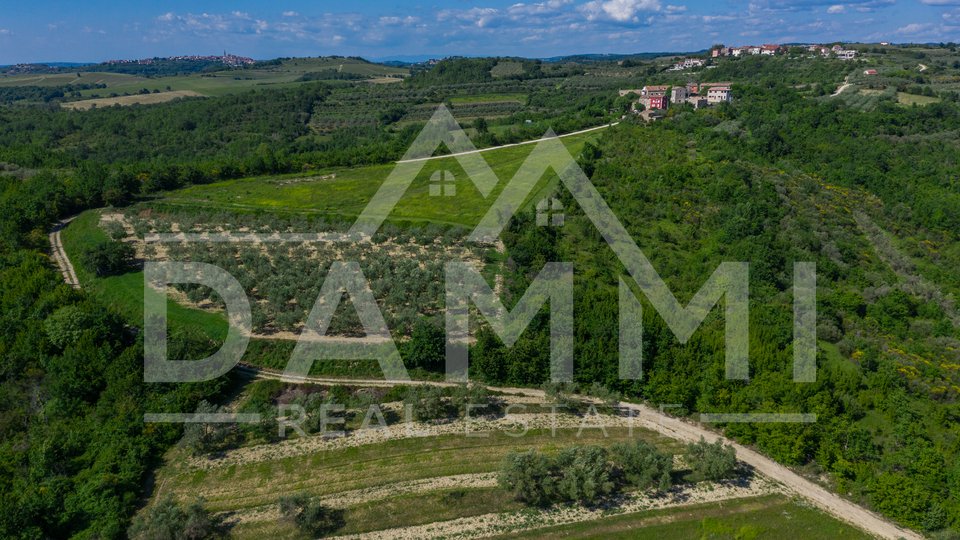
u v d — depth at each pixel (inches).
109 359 2815.0
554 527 2074.3
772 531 2081.7
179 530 1977.1
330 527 2055.9
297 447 2456.9
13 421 2573.8
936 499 2097.7
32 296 3270.2
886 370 2738.7
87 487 2166.6
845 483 2255.2
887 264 4077.3
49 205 4630.9
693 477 2317.9
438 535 2037.4
